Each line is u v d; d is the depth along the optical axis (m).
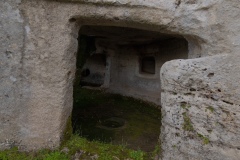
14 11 2.67
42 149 2.75
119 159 2.68
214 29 2.42
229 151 2.26
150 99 5.53
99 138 3.66
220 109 2.32
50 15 2.68
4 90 2.73
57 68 2.72
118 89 6.35
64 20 2.69
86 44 6.38
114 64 6.42
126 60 6.24
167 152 2.60
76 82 6.57
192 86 2.46
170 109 2.60
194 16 2.50
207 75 2.39
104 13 2.65
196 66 2.43
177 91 2.55
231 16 2.32
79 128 4.02
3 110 2.74
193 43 2.81
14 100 2.74
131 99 5.96
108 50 6.27
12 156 2.66
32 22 2.69
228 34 2.34
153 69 5.77
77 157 2.70
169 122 2.61
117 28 4.45
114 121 4.52
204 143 2.36
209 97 2.38
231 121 2.27
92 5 2.63
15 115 2.75
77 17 2.73
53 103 2.74
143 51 5.77
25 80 2.73
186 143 2.46
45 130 2.77
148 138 3.79
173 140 2.56
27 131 2.77
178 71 2.53
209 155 2.34
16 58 2.71
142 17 2.61
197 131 2.41
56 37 2.70
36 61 2.71
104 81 6.57
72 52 2.83
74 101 5.56
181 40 4.42
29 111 2.75
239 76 2.26
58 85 2.74
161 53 5.21
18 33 2.69
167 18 2.58
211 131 2.34
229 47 2.33
